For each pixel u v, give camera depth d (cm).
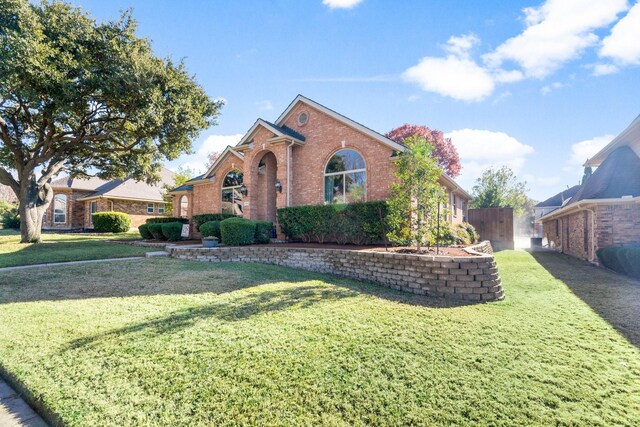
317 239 1237
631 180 1145
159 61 1362
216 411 276
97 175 2064
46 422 286
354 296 606
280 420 264
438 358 362
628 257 888
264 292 629
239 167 1697
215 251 1042
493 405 280
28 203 1548
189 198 2031
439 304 582
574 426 255
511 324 475
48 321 476
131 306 546
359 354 369
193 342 400
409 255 707
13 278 761
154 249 1301
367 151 1254
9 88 1070
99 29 1263
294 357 361
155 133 1500
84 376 332
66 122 1431
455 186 1716
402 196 838
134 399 294
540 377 324
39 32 1046
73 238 1838
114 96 1270
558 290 723
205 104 1605
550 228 2223
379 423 260
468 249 859
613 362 358
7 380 343
